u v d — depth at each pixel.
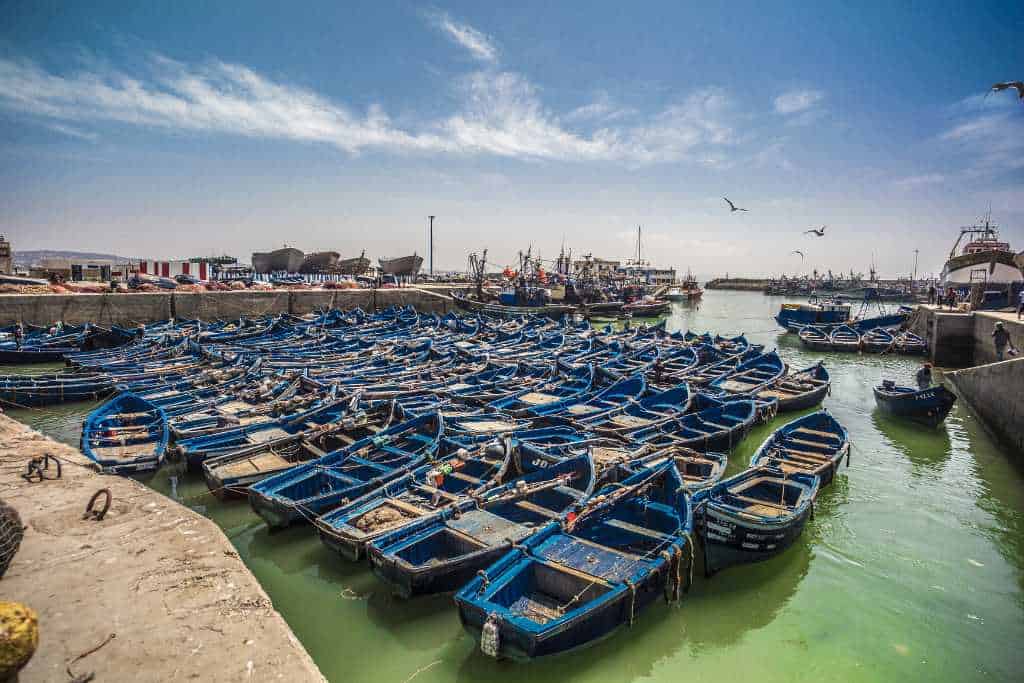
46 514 9.85
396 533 11.55
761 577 12.72
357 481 14.77
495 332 46.44
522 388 26.58
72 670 6.13
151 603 7.42
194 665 6.35
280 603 11.48
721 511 11.80
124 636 6.75
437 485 14.90
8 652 5.00
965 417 25.81
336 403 21.97
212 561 8.53
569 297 71.44
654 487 14.53
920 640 10.81
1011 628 11.20
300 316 57.47
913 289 123.31
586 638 9.45
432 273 105.88
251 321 50.91
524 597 10.70
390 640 10.50
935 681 9.77
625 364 33.81
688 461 16.11
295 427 20.00
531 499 14.42
